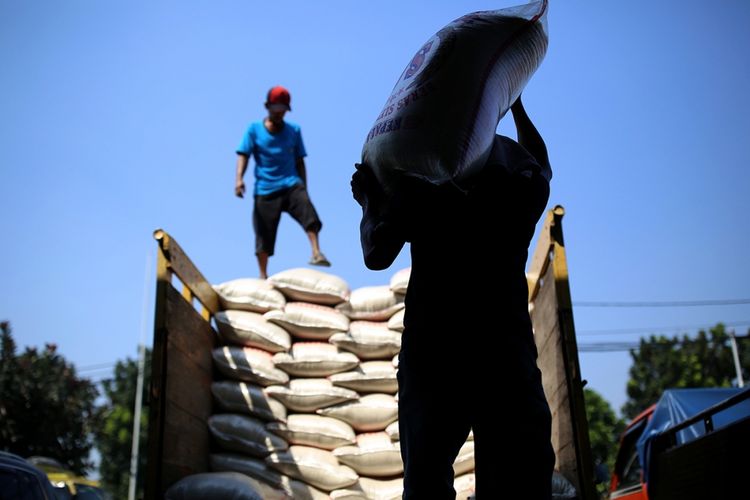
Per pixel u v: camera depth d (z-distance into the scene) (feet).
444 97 6.87
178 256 14.08
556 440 13.96
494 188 7.09
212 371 15.88
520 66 7.44
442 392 6.93
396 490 14.38
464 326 7.01
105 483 150.82
